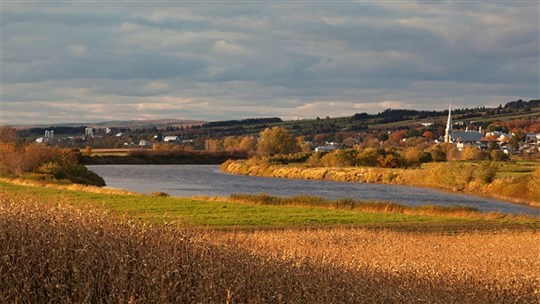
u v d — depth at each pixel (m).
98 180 100.44
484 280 19.20
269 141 195.62
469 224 44.69
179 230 15.52
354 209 54.66
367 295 14.32
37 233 13.25
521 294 18.16
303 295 13.29
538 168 84.19
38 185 64.69
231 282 12.95
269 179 127.50
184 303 12.05
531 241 33.59
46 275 12.26
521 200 82.94
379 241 31.08
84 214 15.27
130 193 59.34
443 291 17.33
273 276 13.86
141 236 14.30
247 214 44.09
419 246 29.42
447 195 90.44
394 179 119.69
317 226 39.56
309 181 123.69
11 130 104.25
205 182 112.75
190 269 13.02
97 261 12.57
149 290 11.93
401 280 17.94
